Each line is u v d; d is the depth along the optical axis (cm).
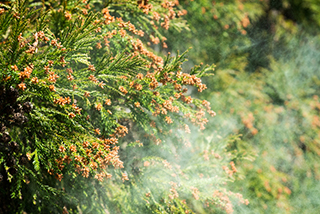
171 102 229
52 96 167
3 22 166
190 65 484
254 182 441
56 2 246
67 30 183
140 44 235
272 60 595
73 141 181
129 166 267
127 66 216
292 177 500
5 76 159
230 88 505
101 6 285
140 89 221
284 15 619
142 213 264
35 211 235
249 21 560
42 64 171
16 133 196
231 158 343
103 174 192
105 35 210
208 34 482
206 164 314
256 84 548
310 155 523
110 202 264
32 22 217
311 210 462
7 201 218
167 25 280
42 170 227
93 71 204
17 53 165
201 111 249
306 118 552
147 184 267
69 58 188
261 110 528
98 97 215
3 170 210
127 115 239
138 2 251
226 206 282
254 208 420
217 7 468
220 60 512
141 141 285
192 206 336
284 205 441
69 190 244
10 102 158
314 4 586
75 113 174
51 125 183
